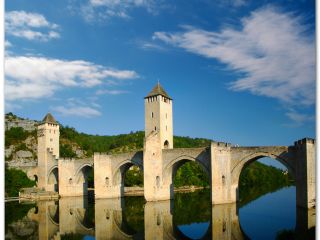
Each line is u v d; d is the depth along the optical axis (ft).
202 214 204.85
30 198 334.03
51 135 398.01
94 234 157.69
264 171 585.63
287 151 220.23
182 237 148.15
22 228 173.99
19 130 543.39
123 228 171.32
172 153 269.23
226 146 244.63
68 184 350.64
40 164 396.16
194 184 443.32
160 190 273.95
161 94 297.53
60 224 184.75
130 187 386.52
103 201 291.99
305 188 200.13
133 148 559.79
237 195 248.32
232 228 160.66
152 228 169.37
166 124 301.84
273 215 193.67
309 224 160.97
